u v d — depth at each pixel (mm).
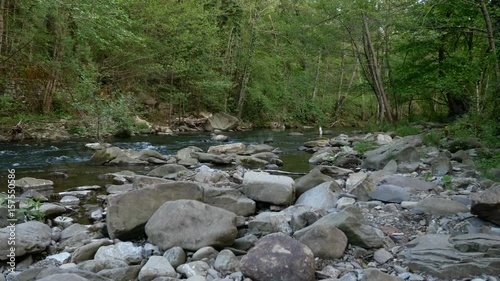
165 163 10359
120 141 15195
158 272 3363
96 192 7066
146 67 20672
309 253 3352
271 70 28625
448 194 5875
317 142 14258
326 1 18219
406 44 16766
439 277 3252
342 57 30469
